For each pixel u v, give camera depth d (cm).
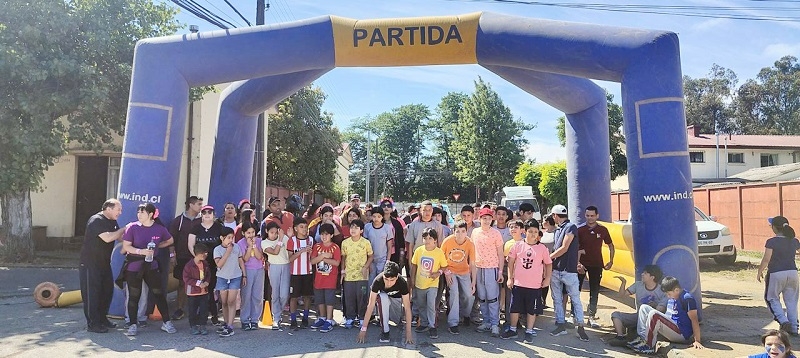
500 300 853
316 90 3291
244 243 784
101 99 1361
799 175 2877
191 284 741
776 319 735
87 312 738
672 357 646
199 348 679
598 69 838
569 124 1138
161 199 859
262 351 670
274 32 891
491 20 884
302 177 3073
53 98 1299
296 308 802
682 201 788
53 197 1783
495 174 4512
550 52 847
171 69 881
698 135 4681
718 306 923
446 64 925
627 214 2673
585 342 734
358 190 7756
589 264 845
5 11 1281
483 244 781
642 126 800
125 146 869
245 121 1111
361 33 891
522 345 714
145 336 733
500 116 4541
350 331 777
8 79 1302
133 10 1484
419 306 769
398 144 7806
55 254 1627
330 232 784
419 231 853
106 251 743
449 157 7344
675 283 684
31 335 727
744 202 1886
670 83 802
